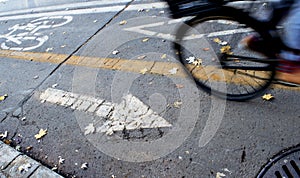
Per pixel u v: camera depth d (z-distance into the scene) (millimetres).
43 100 3840
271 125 2719
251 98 3012
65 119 3418
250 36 2738
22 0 8984
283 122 2717
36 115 3605
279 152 2473
